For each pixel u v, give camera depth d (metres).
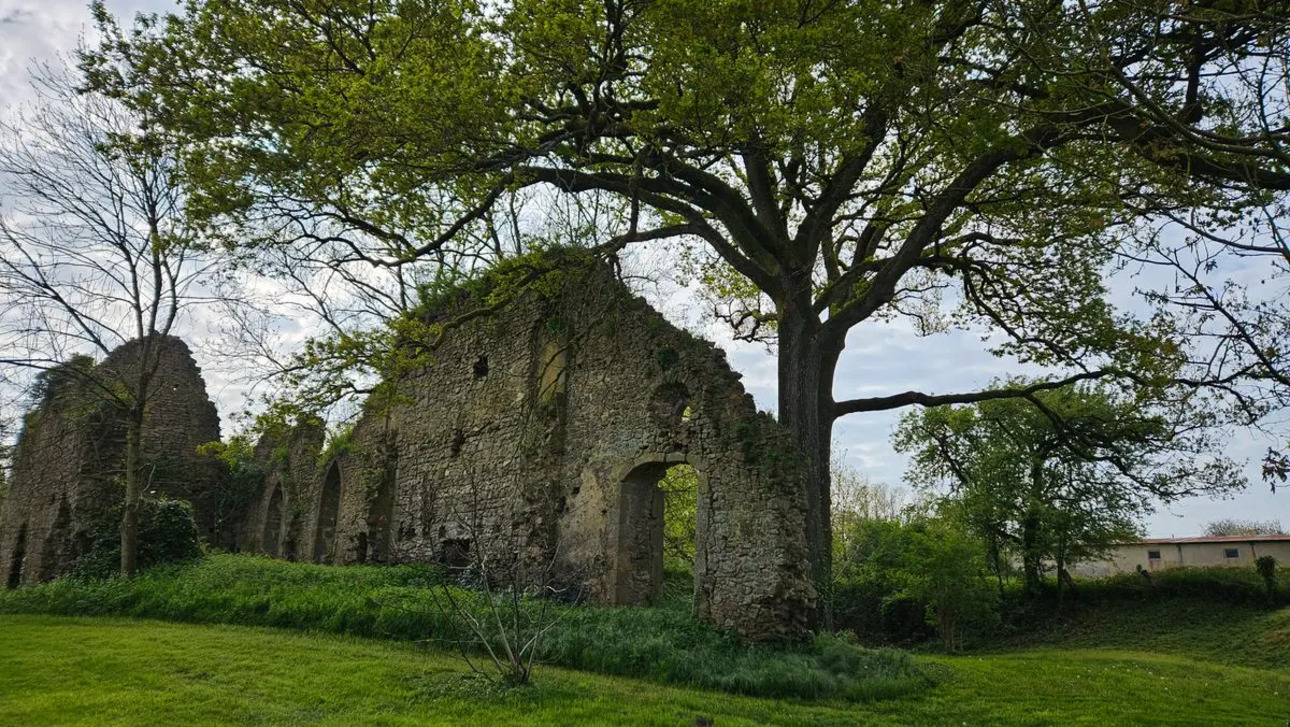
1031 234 17.03
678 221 19.08
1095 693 11.77
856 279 17.64
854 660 11.71
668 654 11.19
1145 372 15.94
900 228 19.05
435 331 16.20
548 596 15.59
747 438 13.17
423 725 7.49
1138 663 17.27
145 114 14.97
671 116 12.12
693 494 26.97
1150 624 27.47
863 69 12.07
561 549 16.30
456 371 21.16
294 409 14.73
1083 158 12.11
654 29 12.59
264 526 28.52
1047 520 29.66
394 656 10.94
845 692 10.47
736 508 13.02
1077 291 17.73
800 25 12.41
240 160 14.01
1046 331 18.27
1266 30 6.92
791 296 15.59
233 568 16.94
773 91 11.90
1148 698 11.62
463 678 9.49
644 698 9.27
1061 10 9.47
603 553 15.19
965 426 32.03
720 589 12.83
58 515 26.88
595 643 11.50
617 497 15.23
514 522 17.34
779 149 12.28
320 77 14.12
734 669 10.86
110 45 14.43
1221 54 9.38
